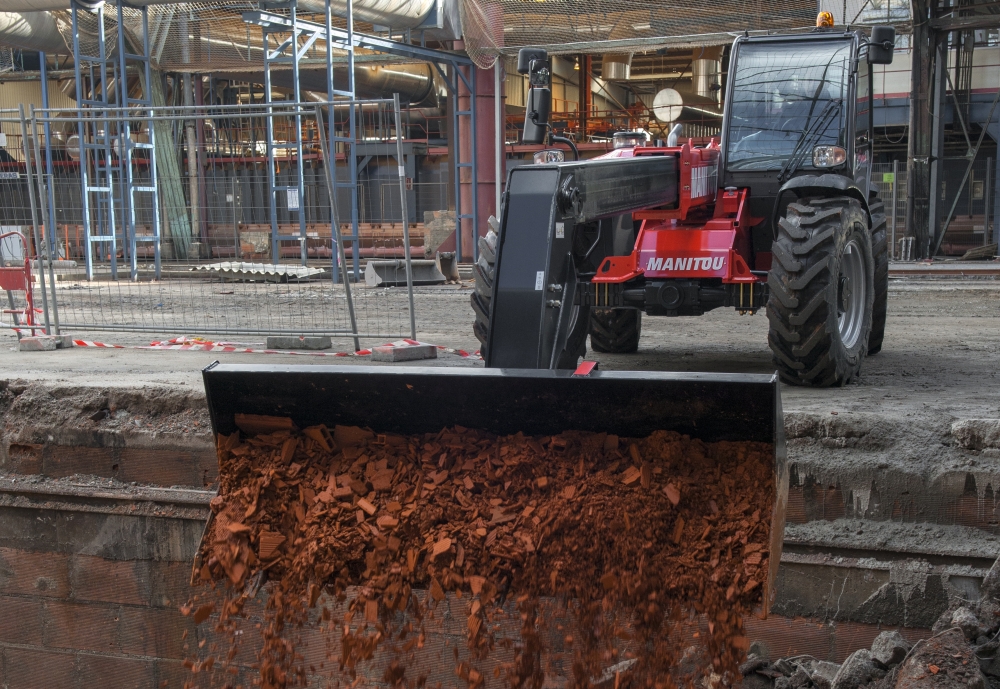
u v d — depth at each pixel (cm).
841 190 586
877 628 425
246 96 2767
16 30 1925
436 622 482
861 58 640
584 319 462
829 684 407
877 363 681
